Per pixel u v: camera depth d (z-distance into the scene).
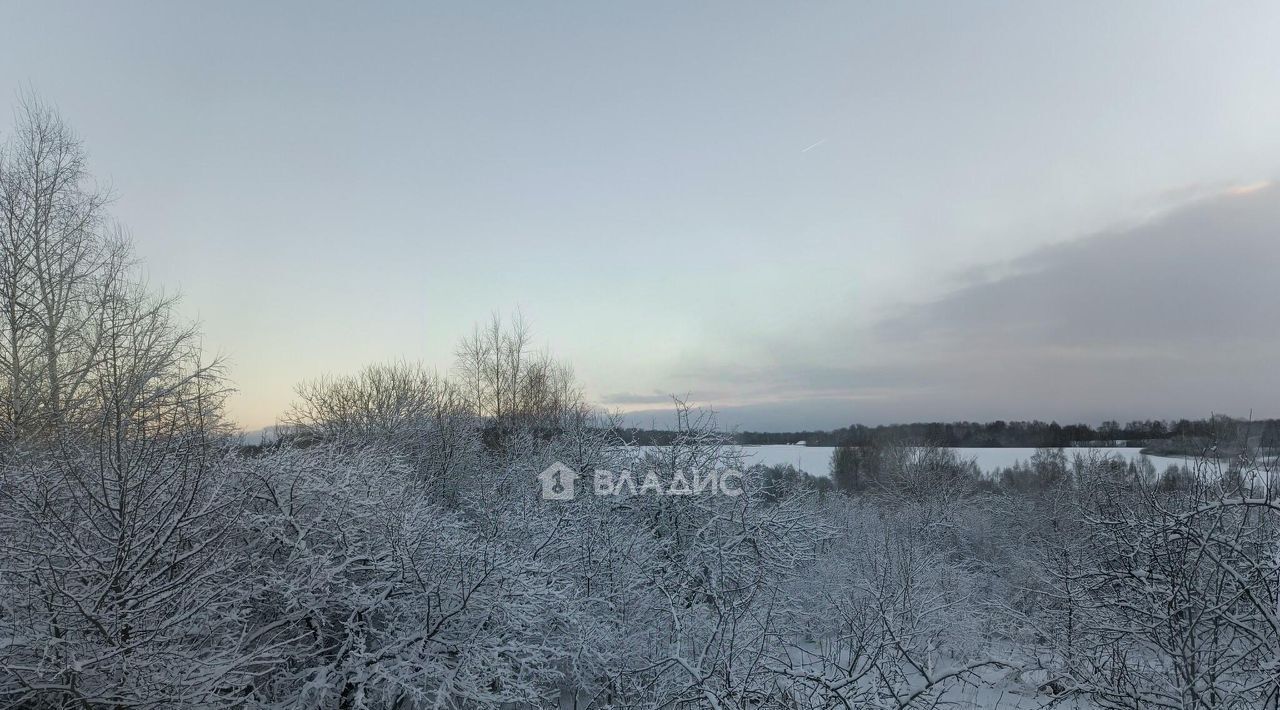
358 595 8.39
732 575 13.95
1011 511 31.48
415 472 14.47
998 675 11.88
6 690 5.57
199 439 7.15
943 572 20.48
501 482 15.77
